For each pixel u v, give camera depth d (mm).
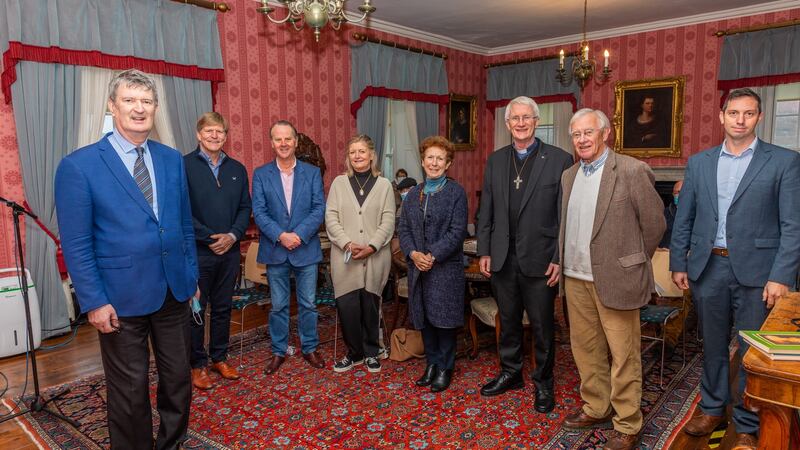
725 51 6109
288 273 3273
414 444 2426
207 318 4047
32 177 3951
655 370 3289
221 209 3031
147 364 2053
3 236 3934
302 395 2953
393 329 3895
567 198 2402
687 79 6496
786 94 5961
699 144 6496
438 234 2873
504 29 6906
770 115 6020
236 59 5211
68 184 1833
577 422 2514
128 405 2002
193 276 2238
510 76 7898
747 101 2123
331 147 6176
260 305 4902
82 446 2469
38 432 2604
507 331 2842
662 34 6613
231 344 3846
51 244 4078
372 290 3219
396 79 6711
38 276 4012
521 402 2812
